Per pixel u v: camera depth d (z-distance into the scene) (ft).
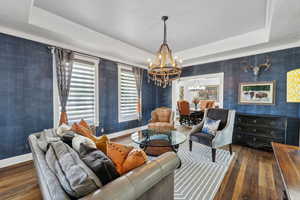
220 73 13.58
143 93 17.39
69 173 2.80
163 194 3.77
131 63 15.66
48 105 9.55
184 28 9.84
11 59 8.13
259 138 10.35
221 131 8.75
